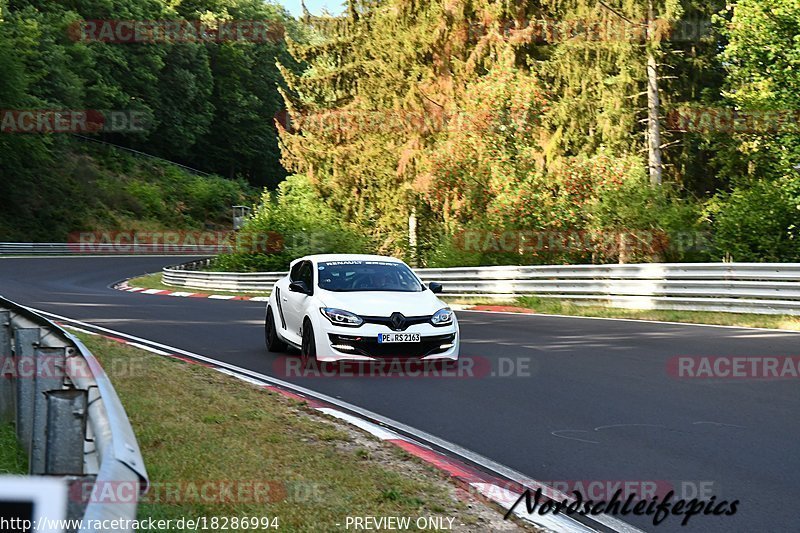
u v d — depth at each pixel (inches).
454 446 255.8
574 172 1031.6
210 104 3708.2
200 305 858.8
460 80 1327.5
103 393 141.9
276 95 4023.1
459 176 1176.2
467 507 189.0
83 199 2704.2
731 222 941.8
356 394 346.0
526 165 1120.2
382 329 395.5
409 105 1360.7
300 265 472.4
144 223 2829.7
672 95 1288.1
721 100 1267.2
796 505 194.2
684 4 1207.6
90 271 1739.7
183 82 3563.0
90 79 3137.3
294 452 229.5
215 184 3368.6
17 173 2454.5
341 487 194.2
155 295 1076.5
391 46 1407.5
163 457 216.1
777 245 925.8
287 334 454.0
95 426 124.2
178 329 602.2
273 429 260.4
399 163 1369.3
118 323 641.0
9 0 2992.1
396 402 327.9
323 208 1486.2
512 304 855.1
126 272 1760.6
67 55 2942.9
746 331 538.9
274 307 480.7
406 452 239.5
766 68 1112.2
